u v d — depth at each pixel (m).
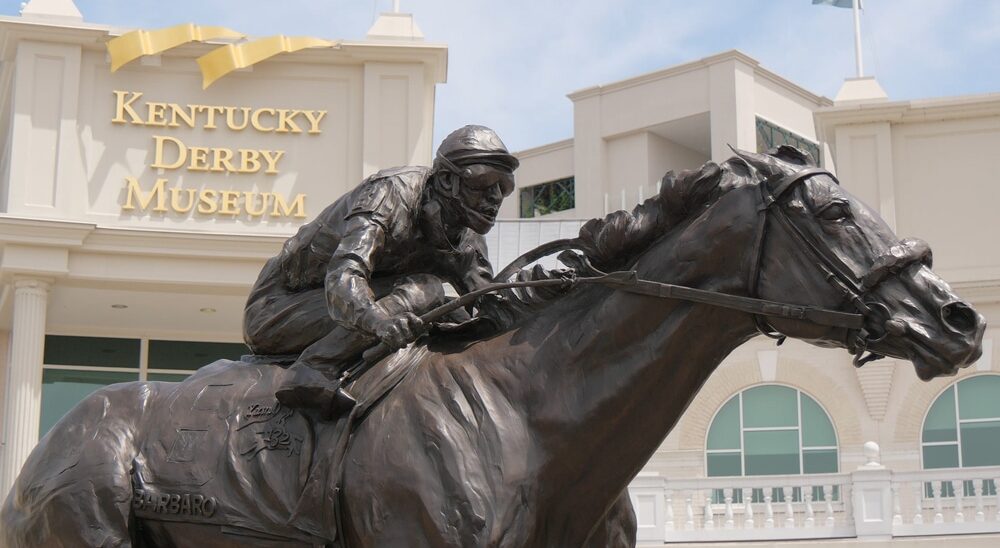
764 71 42.09
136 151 23.28
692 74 41.62
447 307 4.66
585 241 4.68
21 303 21.88
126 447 4.98
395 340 4.43
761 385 25.39
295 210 23.55
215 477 4.81
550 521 4.52
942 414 24.70
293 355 5.10
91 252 22.28
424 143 24.02
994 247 26.48
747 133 40.91
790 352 25.39
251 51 23.56
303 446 4.70
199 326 24.88
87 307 23.62
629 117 42.84
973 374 24.70
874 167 27.20
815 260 4.24
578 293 4.69
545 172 45.66
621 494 4.86
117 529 4.85
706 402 25.45
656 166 42.66
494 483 4.39
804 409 25.20
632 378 4.46
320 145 23.84
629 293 4.50
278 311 5.09
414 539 4.38
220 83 23.80
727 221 4.38
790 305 4.26
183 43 23.39
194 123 23.56
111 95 23.34
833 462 24.84
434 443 4.45
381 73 23.98
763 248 4.33
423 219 4.93
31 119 22.83
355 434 4.62
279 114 23.81
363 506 4.47
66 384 24.45
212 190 23.38
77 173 22.92
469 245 5.16
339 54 23.97
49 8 23.16
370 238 4.73
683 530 20.45
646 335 4.47
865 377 25.02
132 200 23.08
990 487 20.42
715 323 4.40
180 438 4.93
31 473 5.04
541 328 4.66
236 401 4.94
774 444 25.14
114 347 24.83
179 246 22.47
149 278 22.38
